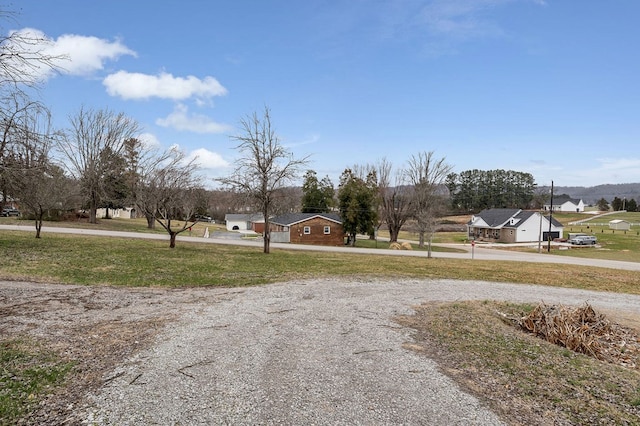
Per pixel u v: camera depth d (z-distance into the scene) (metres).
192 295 11.48
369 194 44.31
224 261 18.80
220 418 4.51
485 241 59.28
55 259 15.70
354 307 10.78
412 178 44.97
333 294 12.50
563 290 16.56
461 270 20.89
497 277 19.09
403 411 4.86
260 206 24.36
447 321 9.71
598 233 65.44
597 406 5.40
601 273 22.30
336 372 6.07
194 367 6.02
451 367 6.55
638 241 54.47
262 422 4.45
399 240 54.53
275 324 8.70
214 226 68.69
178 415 4.54
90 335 7.35
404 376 6.03
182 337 7.45
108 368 5.86
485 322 9.93
